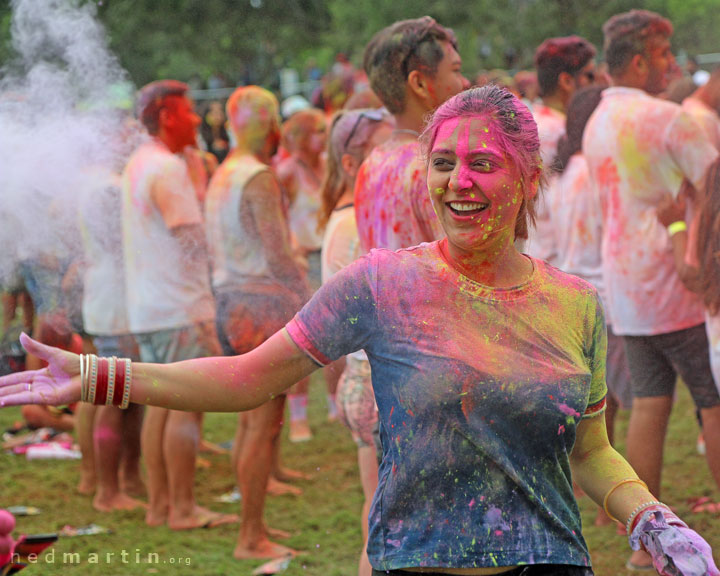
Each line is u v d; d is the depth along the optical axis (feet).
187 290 31.40
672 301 26.99
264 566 27.55
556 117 37.32
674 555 13.01
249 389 13.92
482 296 13.41
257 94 30.83
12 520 15.37
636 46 28.50
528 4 128.06
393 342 13.41
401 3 126.31
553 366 13.24
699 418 29.25
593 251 32.30
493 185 13.20
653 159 26.81
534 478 13.30
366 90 28.25
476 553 13.12
